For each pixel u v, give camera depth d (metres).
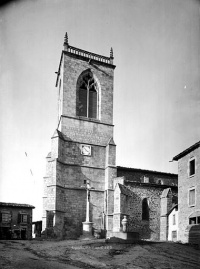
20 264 16.84
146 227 39.56
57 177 37.66
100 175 41.38
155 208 40.81
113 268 17.42
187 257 21.77
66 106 42.38
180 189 34.62
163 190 41.97
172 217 38.75
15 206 45.12
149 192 41.06
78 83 44.16
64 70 43.28
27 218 45.59
